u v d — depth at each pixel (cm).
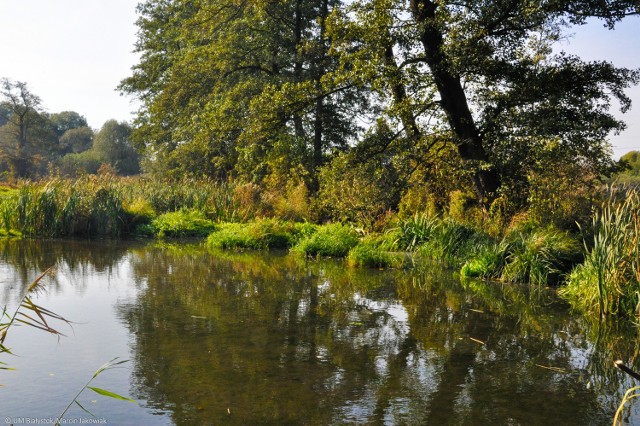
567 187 1324
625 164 1409
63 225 1647
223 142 2736
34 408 412
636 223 738
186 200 2077
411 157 1588
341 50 1592
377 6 1423
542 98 1405
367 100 2553
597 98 1462
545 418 423
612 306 766
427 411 430
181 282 958
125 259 1230
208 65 2638
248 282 981
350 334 648
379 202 1608
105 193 1742
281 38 2609
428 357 570
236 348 577
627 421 418
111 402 428
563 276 1017
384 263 1222
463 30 1357
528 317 761
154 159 3697
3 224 1644
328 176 1667
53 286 882
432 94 1515
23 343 575
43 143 6662
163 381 477
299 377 497
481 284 1016
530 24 1336
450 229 1335
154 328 647
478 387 487
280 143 2431
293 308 779
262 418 407
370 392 467
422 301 852
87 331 626
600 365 558
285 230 1667
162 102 2845
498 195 1470
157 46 3534
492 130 1473
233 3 2655
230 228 1716
